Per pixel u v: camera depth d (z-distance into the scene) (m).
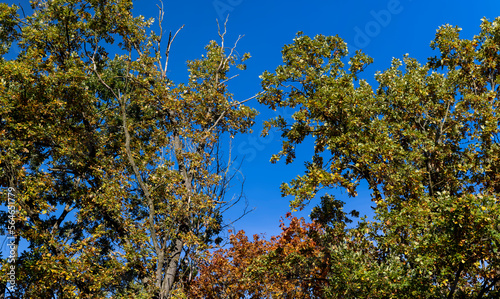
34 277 11.38
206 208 13.37
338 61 13.96
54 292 11.43
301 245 14.12
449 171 12.92
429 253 8.57
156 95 14.73
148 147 15.21
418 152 12.38
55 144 13.84
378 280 8.84
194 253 12.67
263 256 14.27
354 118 12.35
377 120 12.20
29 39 14.26
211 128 15.45
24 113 12.97
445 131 13.48
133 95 15.14
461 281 9.26
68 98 13.84
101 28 15.02
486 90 14.02
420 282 8.61
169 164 14.10
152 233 11.26
